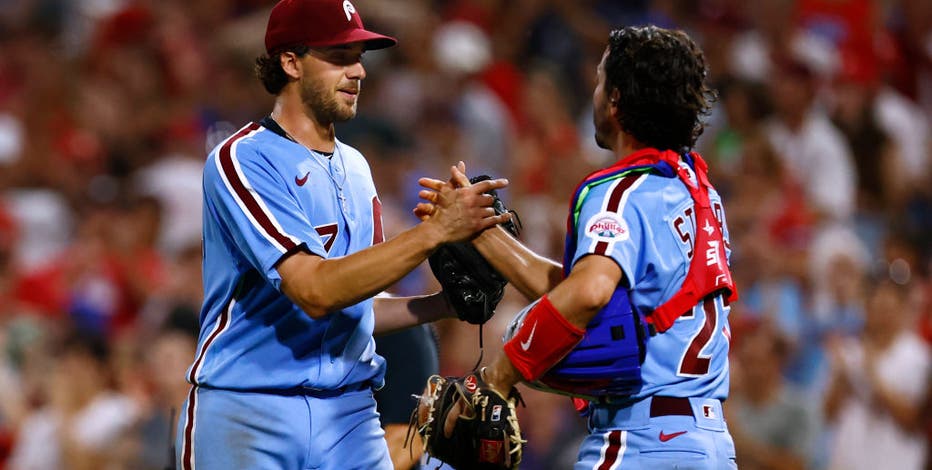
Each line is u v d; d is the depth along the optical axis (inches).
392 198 1366.9
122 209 1373.0
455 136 1494.8
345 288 530.6
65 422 1075.3
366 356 593.0
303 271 538.9
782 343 1045.8
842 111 1510.8
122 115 1612.9
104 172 1547.7
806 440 1000.2
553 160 1512.1
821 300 1194.6
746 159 1341.0
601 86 552.4
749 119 1448.1
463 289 578.2
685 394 528.7
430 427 555.8
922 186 1496.1
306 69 568.1
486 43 1692.9
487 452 541.0
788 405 1005.2
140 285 1327.5
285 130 575.2
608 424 537.3
